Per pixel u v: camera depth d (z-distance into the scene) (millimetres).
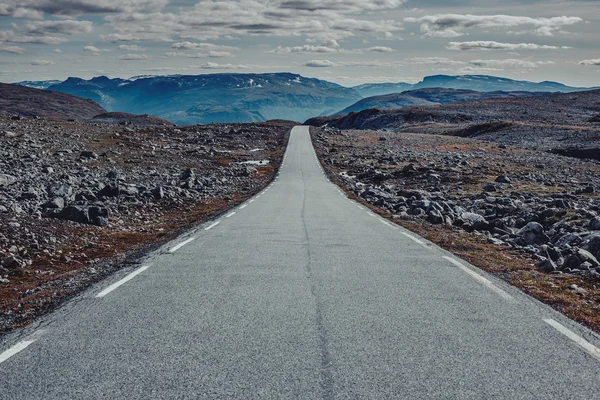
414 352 4781
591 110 138875
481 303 6582
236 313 6027
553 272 9227
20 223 12461
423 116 140000
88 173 28812
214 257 9695
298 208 19859
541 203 20984
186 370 4324
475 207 20812
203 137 70750
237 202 22703
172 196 22172
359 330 5418
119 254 11023
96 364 4469
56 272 9562
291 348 4859
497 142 77875
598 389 4016
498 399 3816
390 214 18547
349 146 69062
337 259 9555
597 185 29156
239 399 3773
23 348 4887
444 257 9867
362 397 3820
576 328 5629
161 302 6539
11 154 32500
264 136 80812
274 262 9227
